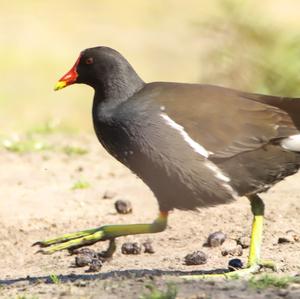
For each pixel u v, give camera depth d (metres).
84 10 36.44
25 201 15.53
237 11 22.17
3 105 26.31
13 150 18.88
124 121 11.44
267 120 11.38
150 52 31.08
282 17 31.81
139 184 16.45
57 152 18.80
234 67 21.48
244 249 13.02
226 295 10.23
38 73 29.23
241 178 11.45
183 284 10.77
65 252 13.43
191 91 11.57
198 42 26.39
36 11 36.09
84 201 15.48
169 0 37.38
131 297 10.30
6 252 13.58
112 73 11.84
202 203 11.45
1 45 31.69
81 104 26.81
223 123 11.34
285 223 13.80
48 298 10.55
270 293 10.31
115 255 13.00
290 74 20.94
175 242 13.45
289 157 11.45
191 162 11.21
